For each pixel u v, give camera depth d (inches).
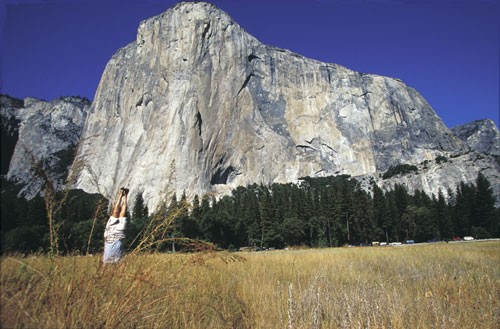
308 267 430.9
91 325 124.5
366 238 3587.6
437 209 3855.8
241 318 191.8
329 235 3459.6
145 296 138.0
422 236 3764.8
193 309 166.1
